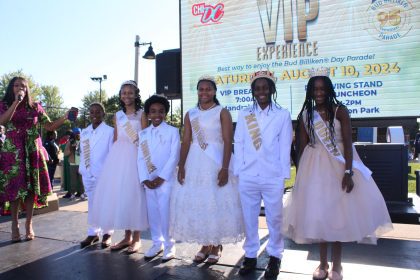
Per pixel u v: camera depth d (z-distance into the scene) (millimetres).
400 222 4262
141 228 3352
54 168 7898
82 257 3344
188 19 5988
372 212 2645
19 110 3764
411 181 8867
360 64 5059
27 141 3848
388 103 4957
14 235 3826
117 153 3477
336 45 5164
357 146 4785
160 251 3373
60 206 5906
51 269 3064
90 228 3715
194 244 3625
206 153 3018
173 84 6352
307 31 5301
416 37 4793
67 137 7117
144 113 3537
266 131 2875
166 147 3287
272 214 2895
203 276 2869
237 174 2959
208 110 3094
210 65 5875
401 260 3078
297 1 5336
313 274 2758
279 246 2939
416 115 4840
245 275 2871
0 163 3729
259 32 5562
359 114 5094
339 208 2602
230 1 5715
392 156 4652
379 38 4957
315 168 2703
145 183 3240
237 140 2982
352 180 2598
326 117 2744
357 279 2715
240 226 3029
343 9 5109
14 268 3098
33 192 3906
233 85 5738
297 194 2783
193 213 2949
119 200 3340
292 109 5406
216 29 5816
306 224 2617
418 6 4766
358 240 2539
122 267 3084
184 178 3072
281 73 5461
